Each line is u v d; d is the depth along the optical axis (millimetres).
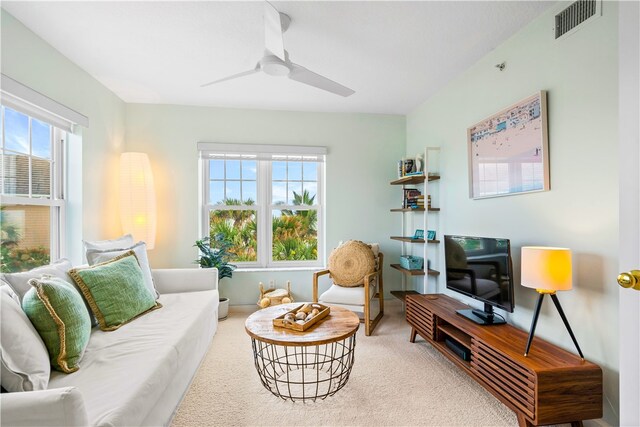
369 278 3062
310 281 3799
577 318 1753
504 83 2332
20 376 1139
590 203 1687
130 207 3180
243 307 3660
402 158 4000
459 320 2203
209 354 2520
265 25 1654
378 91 3254
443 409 1815
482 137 2537
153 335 1811
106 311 1902
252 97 3402
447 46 2402
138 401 1243
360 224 3932
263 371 2037
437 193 3277
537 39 2037
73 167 2680
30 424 920
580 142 1744
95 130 2910
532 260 1675
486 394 1969
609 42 1596
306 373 2225
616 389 1548
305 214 3967
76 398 956
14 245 2188
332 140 3898
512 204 2244
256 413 1771
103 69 2738
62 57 2473
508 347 1753
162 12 1987
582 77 1735
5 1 1866
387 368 2297
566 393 1486
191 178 3623
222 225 3811
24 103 2164
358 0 1868
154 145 3553
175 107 3600
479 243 2275
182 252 3602
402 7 1939
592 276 1672
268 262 3895
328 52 2480
